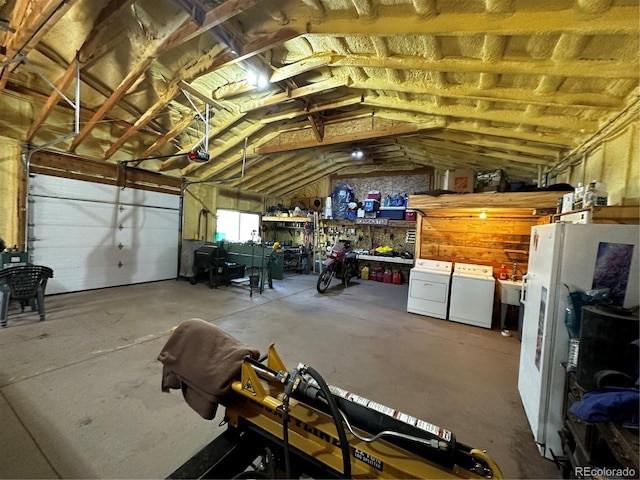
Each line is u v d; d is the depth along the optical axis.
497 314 4.38
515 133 3.47
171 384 1.51
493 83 2.66
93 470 1.47
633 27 1.63
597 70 2.05
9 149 4.14
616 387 1.22
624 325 1.26
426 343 3.43
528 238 4.32
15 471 1.43
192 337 1.52
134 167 5.71
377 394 2.31
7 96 4.04
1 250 3.82
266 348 3.08
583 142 3.15
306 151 6.51
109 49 3.04
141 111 4.40
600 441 1.24
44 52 3.16
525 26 1.82
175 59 3.16
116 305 4.33
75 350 2.78
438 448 0.96
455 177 4.75
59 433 1.71
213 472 1.25
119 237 5.53
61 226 4.73
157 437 1.72
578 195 2.40
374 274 7.79
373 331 3.74
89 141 5.00
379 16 2.12
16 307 3.97
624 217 1.99
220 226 7.80
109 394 2.11
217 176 6.94
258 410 1.41
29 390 2.11
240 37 2.62
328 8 2.21
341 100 4.10
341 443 1.00
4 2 2.40
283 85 3.76
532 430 1.88
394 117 4.25
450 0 1.85
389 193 8.09
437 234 5.00
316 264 8.52
